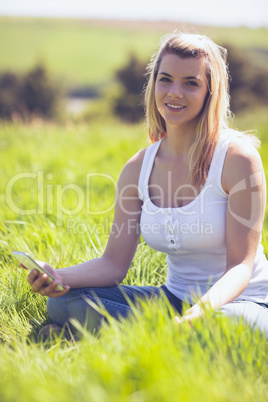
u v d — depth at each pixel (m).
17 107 45.19
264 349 2.32
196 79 2.81
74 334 2.95
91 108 41.41
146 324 2.31
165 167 2.96
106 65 74.44
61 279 2.91
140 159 3.08
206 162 2.81
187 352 2.11
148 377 1.92
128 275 3.76
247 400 1.92
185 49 2.83
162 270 3.95
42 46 83.50
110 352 2.17
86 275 2.98
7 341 2.91
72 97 60.03
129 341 2.21
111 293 2.97
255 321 2.45
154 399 1.83
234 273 2.61
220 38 42.19
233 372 2.11
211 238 2.78
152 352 2.01
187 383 1.89
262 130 13.16
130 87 40.34
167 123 2.95
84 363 2.22
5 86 48.03
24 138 12.12
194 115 2.85
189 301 2.91
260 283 2.81
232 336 2.29
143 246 4.16
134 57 41.25
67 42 86.81
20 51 79.75
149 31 96.44
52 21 101.81
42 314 3.28
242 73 40.84
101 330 2.50
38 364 2.28
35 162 9.18
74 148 10.81
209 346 2.21
